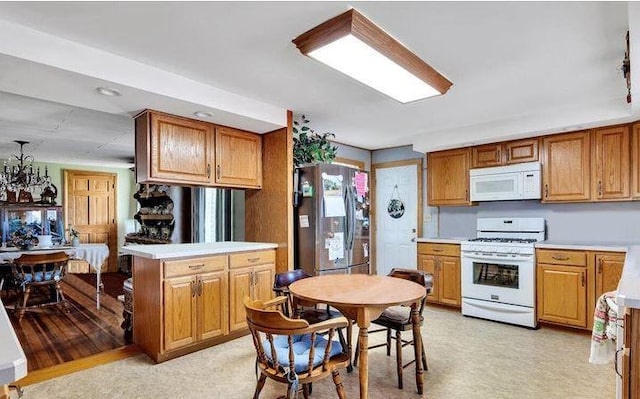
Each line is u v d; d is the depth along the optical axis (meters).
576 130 3.62
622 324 1.38
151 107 2.79
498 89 2.92
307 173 3.65
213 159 3.26
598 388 2.33
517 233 4.14
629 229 3.57
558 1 1.68
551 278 3.51
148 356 2.81
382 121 3.91
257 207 3.78
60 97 2.55
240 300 3.20
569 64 2.42
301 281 2.46
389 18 1.83
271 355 1.76
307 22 1.87
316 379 1.72
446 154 4.55
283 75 2.58
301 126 4.02
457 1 1.68
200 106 2.77
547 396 2.23
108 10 1.75
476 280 3.93
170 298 2.73
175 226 5.75
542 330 3.51
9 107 3.27
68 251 4.44
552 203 4.00
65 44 2.06
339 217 3.74
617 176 3.40
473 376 2.50
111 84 2.29
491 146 4.18
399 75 2.36
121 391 2.28
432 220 4.97
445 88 2.65
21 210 5.75
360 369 1.90
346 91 2.93
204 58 2.30
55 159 6.37
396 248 5.34
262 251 3.40
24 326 3.60
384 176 5.50
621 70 2.51
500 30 1.95
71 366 2.62
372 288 2.23
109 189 7.40
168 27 1.92
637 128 3.30
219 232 4.80
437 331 3.47
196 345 2.92
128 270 7.02
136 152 3.00
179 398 2.20
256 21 1.86
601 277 3.26
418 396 2.23
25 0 1.66
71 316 3.98
